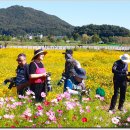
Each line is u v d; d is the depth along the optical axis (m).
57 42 162.88
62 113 8.88
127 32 192.00
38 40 167.62
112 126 8.70
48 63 37.25
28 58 42.75
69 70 11.22
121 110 12.59
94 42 165.12
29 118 8.48
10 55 46.28
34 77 10.18
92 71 23.92
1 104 9.21
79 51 61.88
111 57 40.72
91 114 9.15
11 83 10.87
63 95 9.58
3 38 170.38
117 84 12.52
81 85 11.23
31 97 9.84
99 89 12.52
